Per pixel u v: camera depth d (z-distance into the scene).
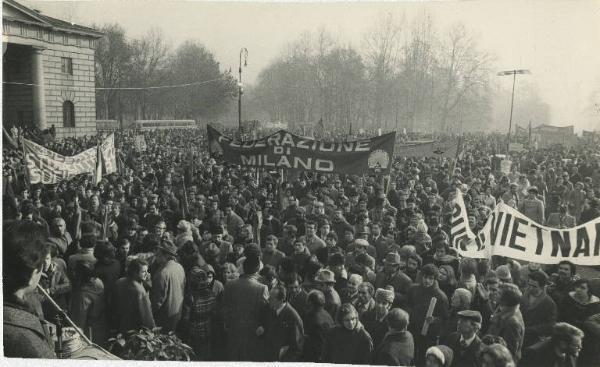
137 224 9.29
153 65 48.97
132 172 17.42
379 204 11.06
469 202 11.76
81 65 39.81
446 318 6.12
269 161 10.21
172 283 6.25
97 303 5.89
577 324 5.71
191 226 8.97
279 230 10.26
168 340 5.37
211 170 17.12
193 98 50.91
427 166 18.44
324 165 9.95
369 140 9.76
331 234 8.51
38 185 12.69
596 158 20.20
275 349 5.75
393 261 6.97
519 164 20.39
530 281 5.99
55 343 4.47
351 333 5.50
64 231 8.55
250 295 5.88
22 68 36.81
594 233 6.08
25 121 37.00
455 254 7.92
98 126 49.00
